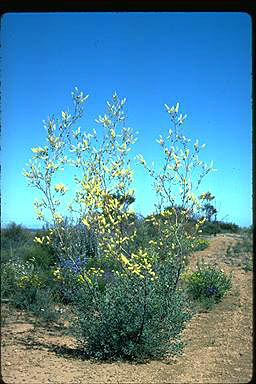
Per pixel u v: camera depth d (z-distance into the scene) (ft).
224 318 24.86
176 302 17.80
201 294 29.07
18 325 22.84
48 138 17.72
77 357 17.74
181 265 17.80
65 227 19.54
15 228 45.62
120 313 17.30
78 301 18.34
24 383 14.23
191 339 20.74
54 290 26.53
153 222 18.20
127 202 17.67
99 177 17.60
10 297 26.63
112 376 15.25
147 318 17.22
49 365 16.47
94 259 20.85
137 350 17.25
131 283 17.35
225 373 15.49
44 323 23.43
